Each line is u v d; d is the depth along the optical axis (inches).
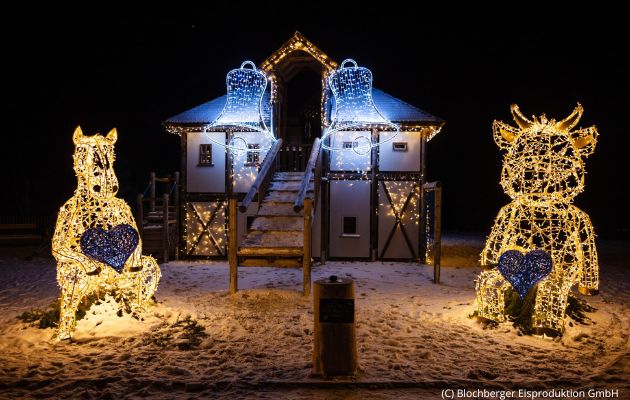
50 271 470.3
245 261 361.1
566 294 251.6
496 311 270.2
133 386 187.9
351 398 178.7
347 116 546.3
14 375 198.4
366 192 552.4
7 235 716.7
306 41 529.0
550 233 257.3
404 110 555.5
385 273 466.0
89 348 231.6
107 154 274.2
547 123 251.6
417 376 197.3
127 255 258.2
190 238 568.1
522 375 200.2
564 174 250.7
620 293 380.5
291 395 181.0
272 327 266.7
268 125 559.5
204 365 210.5
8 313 300.4
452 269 495.5
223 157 566.6
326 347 192.9
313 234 551.8
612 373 203.2
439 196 417.4
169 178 611.2
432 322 279.6
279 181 518.3
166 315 282.7
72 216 259.4
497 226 267.9
